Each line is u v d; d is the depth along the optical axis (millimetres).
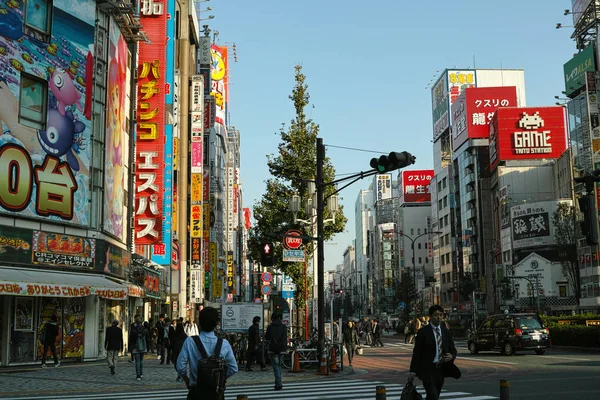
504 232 79312
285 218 32219
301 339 27578
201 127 46781
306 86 32844
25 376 19172
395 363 25344
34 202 22562
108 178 26844
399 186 143625
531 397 12469
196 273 45594
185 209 46156
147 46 32219
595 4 68188
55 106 23781
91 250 24953
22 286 19609
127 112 30875
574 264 65750
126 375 19766
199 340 6738
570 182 72938
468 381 16375
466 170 94062
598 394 12773
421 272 120562
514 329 28047
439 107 116312
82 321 24953
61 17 24391
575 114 69500
